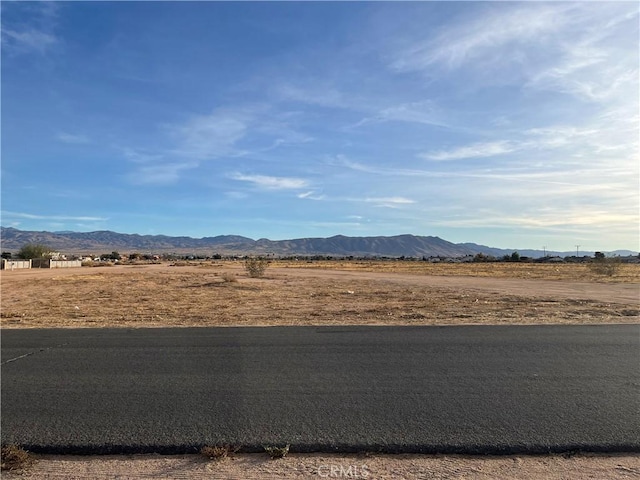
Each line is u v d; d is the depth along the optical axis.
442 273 57.75
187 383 7.46
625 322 14.21
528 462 4.81
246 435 5.41
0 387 7.32
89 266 94.88
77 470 4.70
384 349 9.92
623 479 4.45
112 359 9.16
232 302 22.73
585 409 6.19
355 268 77.50
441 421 5.79
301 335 11.71
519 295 25.97
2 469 4.71
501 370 8.13
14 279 45.50
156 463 4.84
